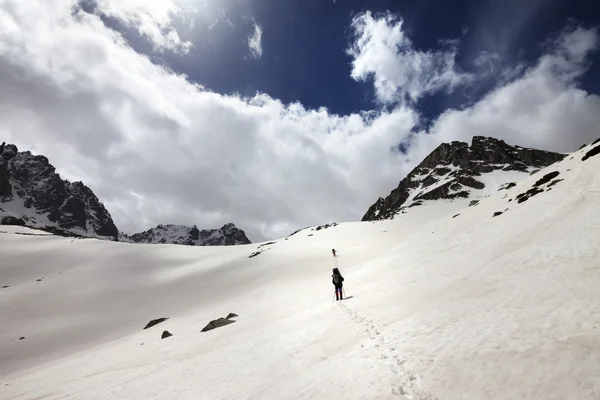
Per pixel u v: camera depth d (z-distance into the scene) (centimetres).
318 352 1611
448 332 1266
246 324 3191
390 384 1009
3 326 6288
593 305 1066
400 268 3516
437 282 2228
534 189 4075
